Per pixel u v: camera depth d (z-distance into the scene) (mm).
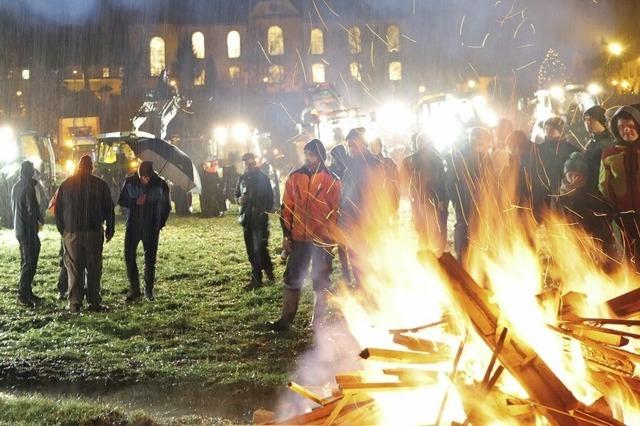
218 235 20109
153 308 10789
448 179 10883
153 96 39938
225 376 7195
